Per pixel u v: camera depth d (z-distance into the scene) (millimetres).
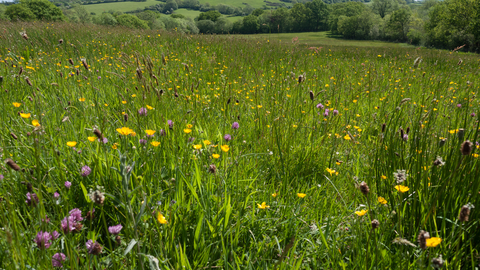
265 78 6121
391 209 1870
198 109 3484
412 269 1421
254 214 1908
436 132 2828
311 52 10430
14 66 4617
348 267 1504
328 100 4391
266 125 3139
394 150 2338
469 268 1522
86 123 2826
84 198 1833
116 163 1972
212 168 1624
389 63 9422
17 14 40094
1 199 1469
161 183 1992
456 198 1709
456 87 5832
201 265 1461
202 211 1683
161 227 1575
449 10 46562
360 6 106062
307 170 2553
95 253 1178
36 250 1388
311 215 1949
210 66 6559
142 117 2646
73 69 4945
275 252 1693
